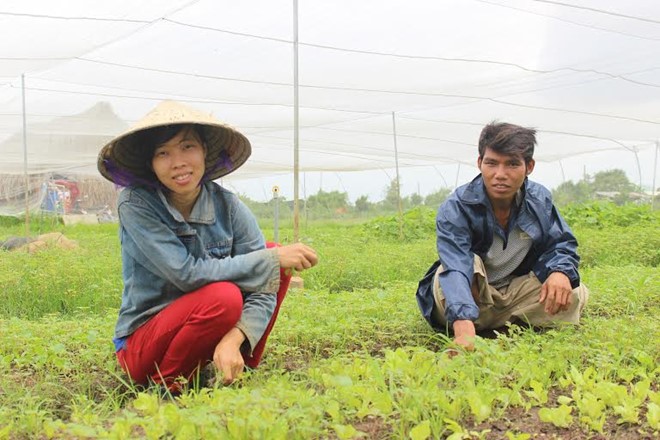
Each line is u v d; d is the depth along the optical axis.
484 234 2.53
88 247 6.79
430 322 2.65
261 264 2.02
